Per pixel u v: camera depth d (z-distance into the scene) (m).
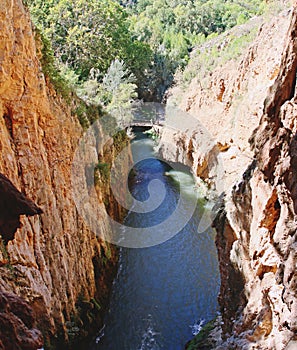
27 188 14.04
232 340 13.48
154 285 21.36
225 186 25.59
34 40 16.44
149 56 46.34
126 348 17.64
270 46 27.52
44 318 13.80
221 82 34.72
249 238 14.30
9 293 6.62
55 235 15.59
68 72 29.30
